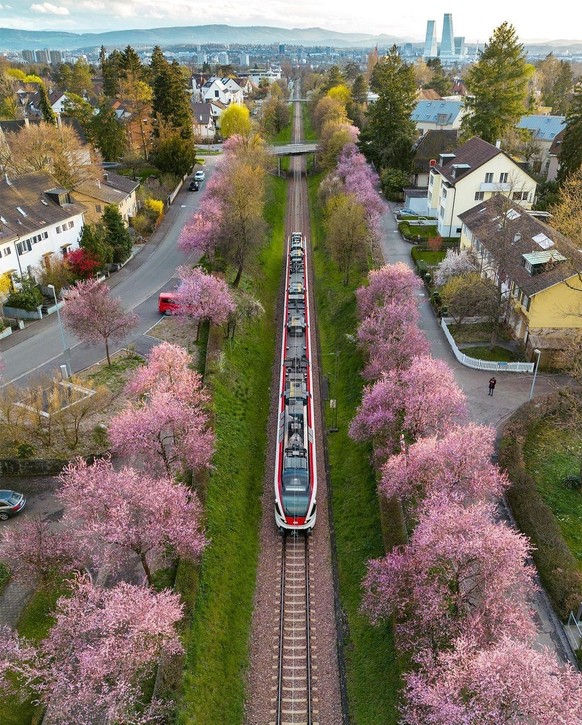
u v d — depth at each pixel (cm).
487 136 8956
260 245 6469
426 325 5334
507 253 4800
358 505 3441
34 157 7319
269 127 13875
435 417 3094
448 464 2698
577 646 2430
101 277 6253
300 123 17188
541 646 2423
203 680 2420
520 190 7094
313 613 2889
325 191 8188
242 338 5075
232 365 4606
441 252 7050
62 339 4788
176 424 3020
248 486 3634
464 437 2733
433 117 12912
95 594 2145
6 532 2669
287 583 3055
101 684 1947
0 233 5359
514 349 4888
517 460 3397
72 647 2036
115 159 9788
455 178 7194
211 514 3189
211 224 5872
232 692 2492
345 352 5034
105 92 13462
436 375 3278
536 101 13088
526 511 3022
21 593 2795
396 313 4203
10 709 2267
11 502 3212
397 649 2414
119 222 6581
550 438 3812
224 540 3123
